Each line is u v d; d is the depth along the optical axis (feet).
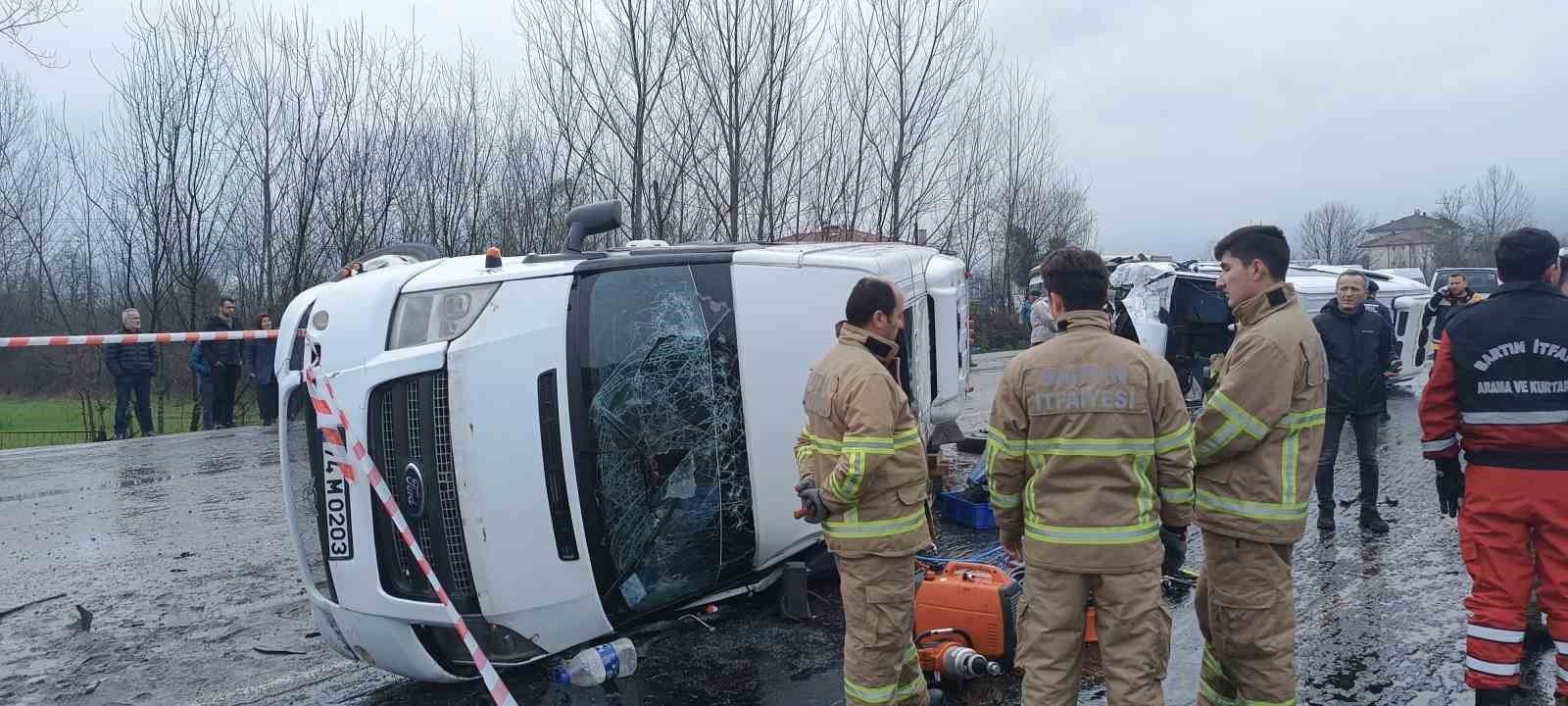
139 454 38.73
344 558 13.76
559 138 52.03
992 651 14.61
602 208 16.44
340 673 16.10
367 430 13.39
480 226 62.28
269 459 36.99
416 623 13.64
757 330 16.24
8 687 15.81
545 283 14.20
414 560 13.57
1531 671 14.34
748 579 17.12
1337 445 22.08
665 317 15.43
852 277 16.99
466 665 14.48
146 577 21.66
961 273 25.48
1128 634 10.30
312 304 14.65
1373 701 13.53
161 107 61.11
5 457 38.55
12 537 25.36
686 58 48.39
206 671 16.31
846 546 11.61
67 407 70.79
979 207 68.80
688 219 49.75
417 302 13.67
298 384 14.29
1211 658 12.12
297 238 63.62
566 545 14.08
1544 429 11.98
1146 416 10.35
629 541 14.79
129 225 62.49
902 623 11.71
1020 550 11.67
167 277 62.69
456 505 13.51
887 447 11.23
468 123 63.46
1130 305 41.39
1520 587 12.28
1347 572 19.21
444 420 13.43
